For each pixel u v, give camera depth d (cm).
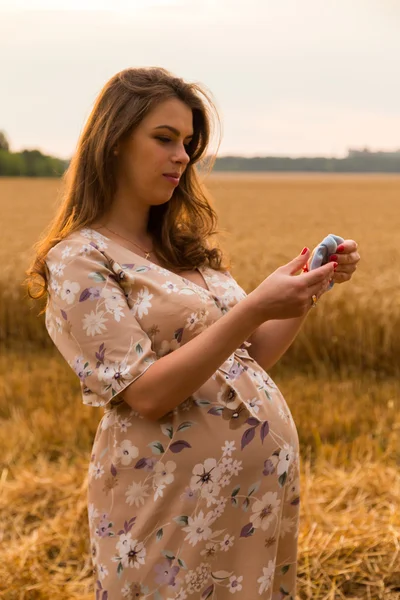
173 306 166
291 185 4978
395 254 1005
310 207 2556
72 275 163
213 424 168
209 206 202
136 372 155
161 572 167
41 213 2100
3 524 343
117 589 170
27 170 6184
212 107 186
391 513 329
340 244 175
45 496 370
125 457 169
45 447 438
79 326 161
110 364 159
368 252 1039
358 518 330
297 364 616
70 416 484
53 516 354
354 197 3347
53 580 298
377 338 604
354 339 605
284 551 190
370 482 367
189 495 166
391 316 597
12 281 730
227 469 168
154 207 190
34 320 706
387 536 309
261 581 174
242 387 175
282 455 176
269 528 175
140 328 162
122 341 159
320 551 301
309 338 611
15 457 427
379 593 277
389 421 468
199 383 154
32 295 190
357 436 450
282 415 181
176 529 166
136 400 157
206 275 187
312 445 439
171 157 171
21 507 359
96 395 166
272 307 151
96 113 173
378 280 724
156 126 168
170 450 166
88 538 326
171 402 155
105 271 165
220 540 170
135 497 169
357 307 611
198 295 171
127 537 169
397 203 2836
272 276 156
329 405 489
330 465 397
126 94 168
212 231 204
